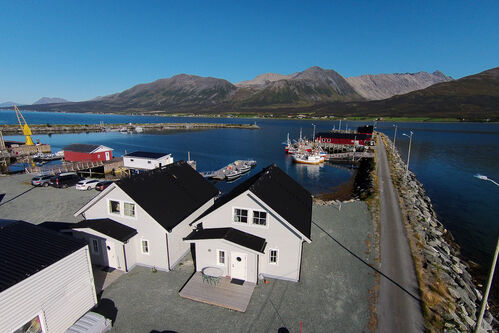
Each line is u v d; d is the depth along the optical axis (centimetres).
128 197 2017
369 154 8712
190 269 2097
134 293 1814
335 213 3416
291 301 1767
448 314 1694
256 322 1588
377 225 3055
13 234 1521
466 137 15150
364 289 1905
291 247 1914
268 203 1880
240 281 1927
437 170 7469
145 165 5512
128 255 2038
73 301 1478
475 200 5069
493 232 3741
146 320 1588
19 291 1190
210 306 1712
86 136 15300
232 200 1950
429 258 2381
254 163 8106
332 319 1622
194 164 6612
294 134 17725
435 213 4344
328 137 10894
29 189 4069
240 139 14950
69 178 4319
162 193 2273
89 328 1427
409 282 2003
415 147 11612
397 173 6106
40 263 1317
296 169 7844
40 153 7512
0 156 6331
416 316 1658
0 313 1118
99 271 2034
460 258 3033
